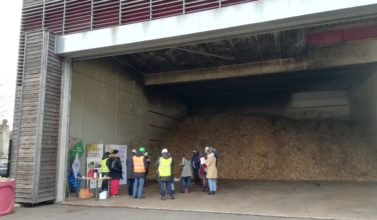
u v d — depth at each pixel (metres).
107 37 9.68
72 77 11.56
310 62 14.24
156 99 18.75
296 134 17.72
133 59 14.62
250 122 19.36
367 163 15.19
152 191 12.23
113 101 14.22
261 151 16.78
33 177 9.22
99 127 13.09
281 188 12.45
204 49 13.29
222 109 24.03
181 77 16.58
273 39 12.16
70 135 11.36
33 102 9.68
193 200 10.14
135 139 15.98
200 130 19.62
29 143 9.48
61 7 10.64
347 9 7.52
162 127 19.45
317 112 21.34
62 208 8.98
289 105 22.06
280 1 8.01
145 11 9.57
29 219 7.57
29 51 10.05
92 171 11.44
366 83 16.36
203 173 12.15
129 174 11.25
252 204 9.38
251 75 15.45
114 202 9.84
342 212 8.15
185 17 8.89
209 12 8.66
